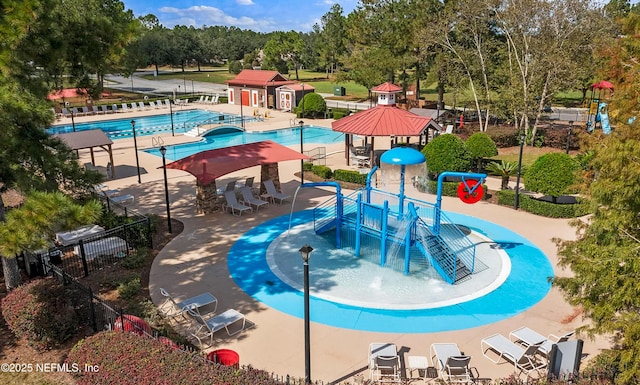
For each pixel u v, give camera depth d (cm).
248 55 10662
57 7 1516
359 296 1483
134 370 950
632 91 1040
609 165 921
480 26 3931
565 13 3338
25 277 1549
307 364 1014
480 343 1227
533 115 3816
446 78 4450
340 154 3569
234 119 5169
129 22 1712
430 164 2564
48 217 977
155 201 2430
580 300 984
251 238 1953
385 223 1653
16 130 1218
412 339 1248
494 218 2186
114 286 1516
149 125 4994
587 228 1023
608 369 962
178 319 1340
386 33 5166
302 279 1596
